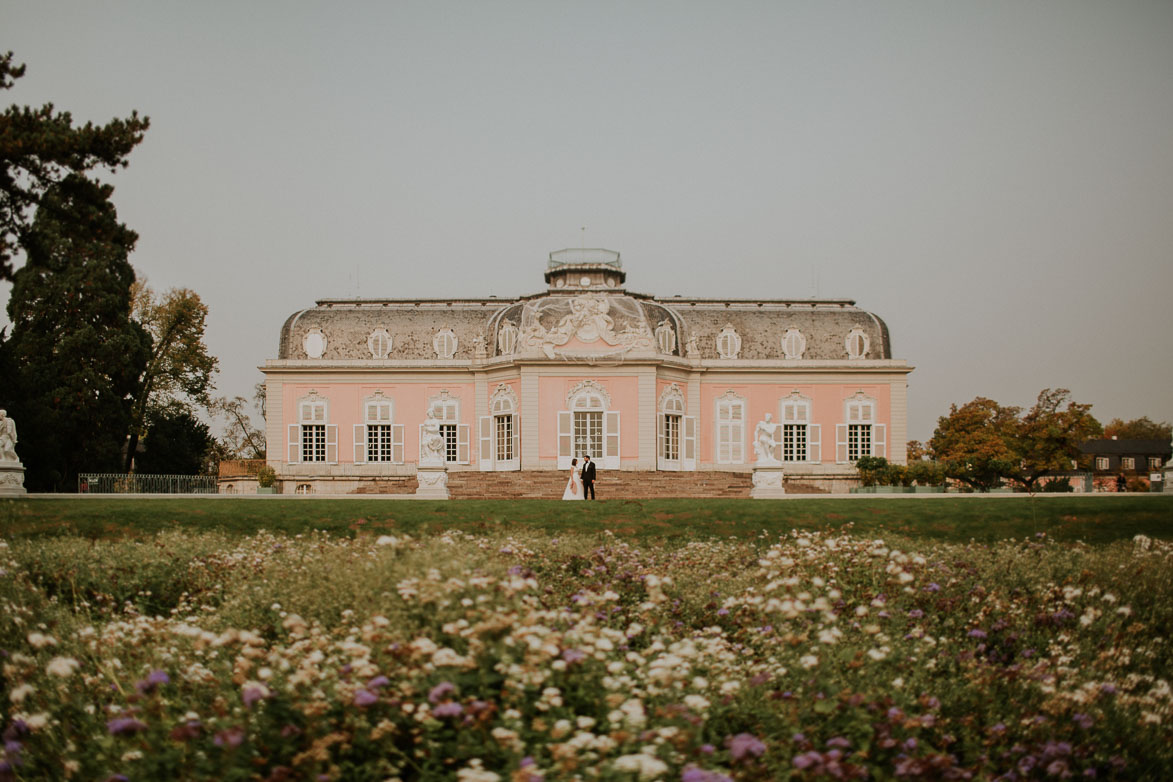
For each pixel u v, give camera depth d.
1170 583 12.91
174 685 8.07
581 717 6.72
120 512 25.52
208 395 65.81
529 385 51.66
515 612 8.14
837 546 15.23
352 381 56.34
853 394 56.78
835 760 6.41
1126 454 113.94
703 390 56.09
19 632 9.80
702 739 7.17
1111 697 8.46
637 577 13.83
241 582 12.88
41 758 7.04
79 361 51.06
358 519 25.16
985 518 25.67
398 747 6.97
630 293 58.22
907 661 9.26
